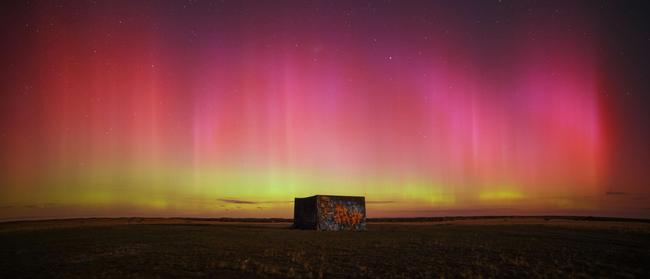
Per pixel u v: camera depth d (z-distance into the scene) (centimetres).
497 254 2328
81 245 2884
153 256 2212
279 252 2400
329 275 1620
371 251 2477
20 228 5616
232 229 4991
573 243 3003
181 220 10150
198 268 1783
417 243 3030
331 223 4738
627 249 2577
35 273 1678
